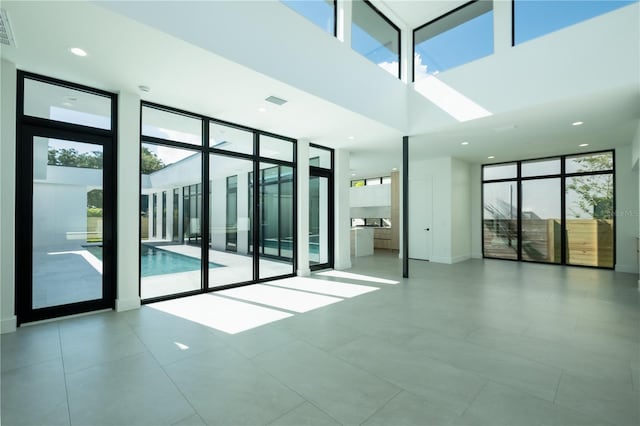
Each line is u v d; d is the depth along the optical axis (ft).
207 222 15.71
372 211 40.29
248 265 17.69
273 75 11.35
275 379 7.29
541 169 25.93
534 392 6.71
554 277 19.67
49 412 6.04
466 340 9.61
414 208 28.27
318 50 13.19
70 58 9.84
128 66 10.41
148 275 14.29
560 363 8.07
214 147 16.07
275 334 10.12
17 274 10.68
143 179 13.82
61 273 11.59
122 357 8.43
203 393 6.70
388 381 7.20
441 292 15.78
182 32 8.88
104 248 12.51
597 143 20.97
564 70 13.26
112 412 6.05
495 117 15.78
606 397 6.51
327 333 10.21
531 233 26.32
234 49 10.15
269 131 18.35
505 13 14.94
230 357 8.45
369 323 11.17
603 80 12.34
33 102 10.98
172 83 11.72
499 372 7.61
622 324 11.00
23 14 7.62
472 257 29.04
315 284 17.61
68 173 11.71
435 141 20.65
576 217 24.18
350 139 20.34
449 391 6.77
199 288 15.53
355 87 15.10
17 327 10.59
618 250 22.02
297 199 20.11
